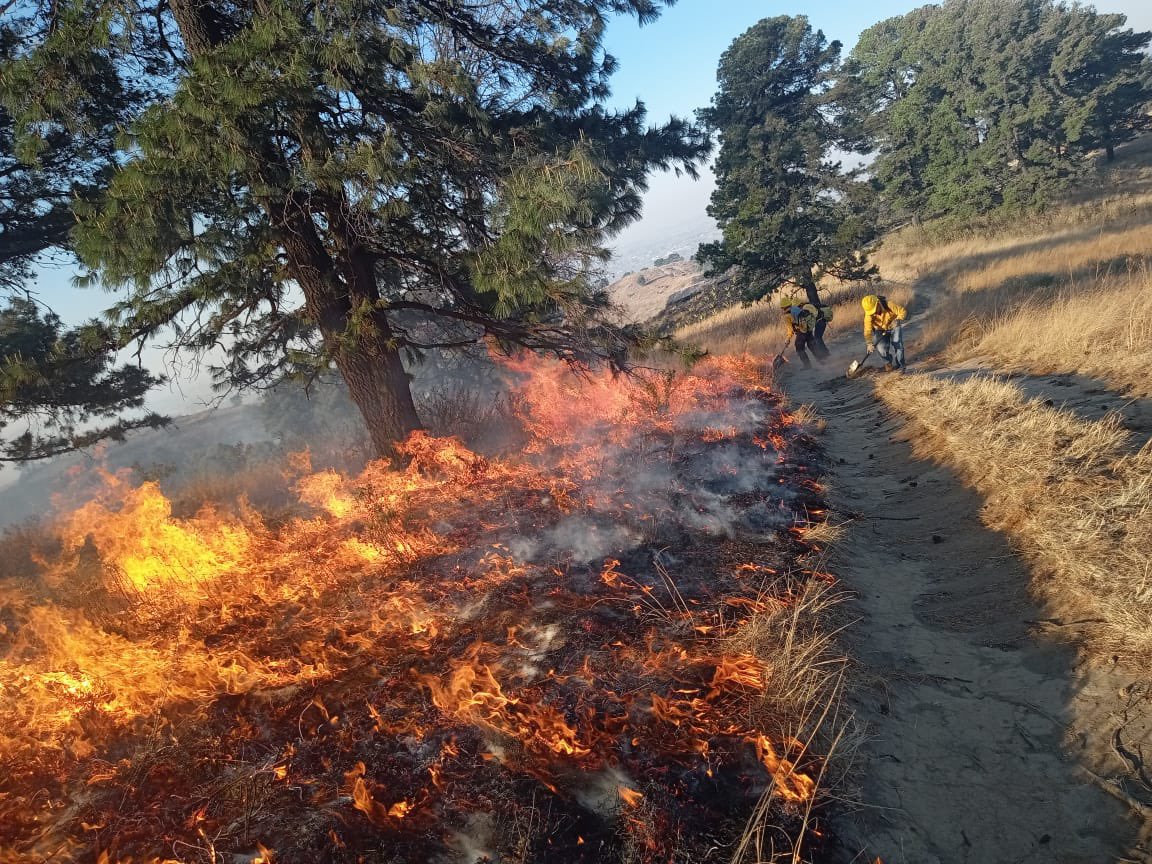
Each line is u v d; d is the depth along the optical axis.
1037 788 2.47
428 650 3.47
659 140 8.53
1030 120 30.94
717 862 2.19
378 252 6.53
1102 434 4.57
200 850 2.27
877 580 4.26
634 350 6.73
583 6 7.00
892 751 2.78
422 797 2.45
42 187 8.02
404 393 6.81
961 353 10.22
